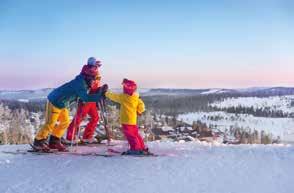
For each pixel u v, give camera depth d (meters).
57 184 6.40
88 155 8.66
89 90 9.30
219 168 7.30
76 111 9.71
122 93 8.77
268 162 7.73
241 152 8.76
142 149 8.61
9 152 9.11
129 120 8.64
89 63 9.07
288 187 6.09
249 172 7.00
